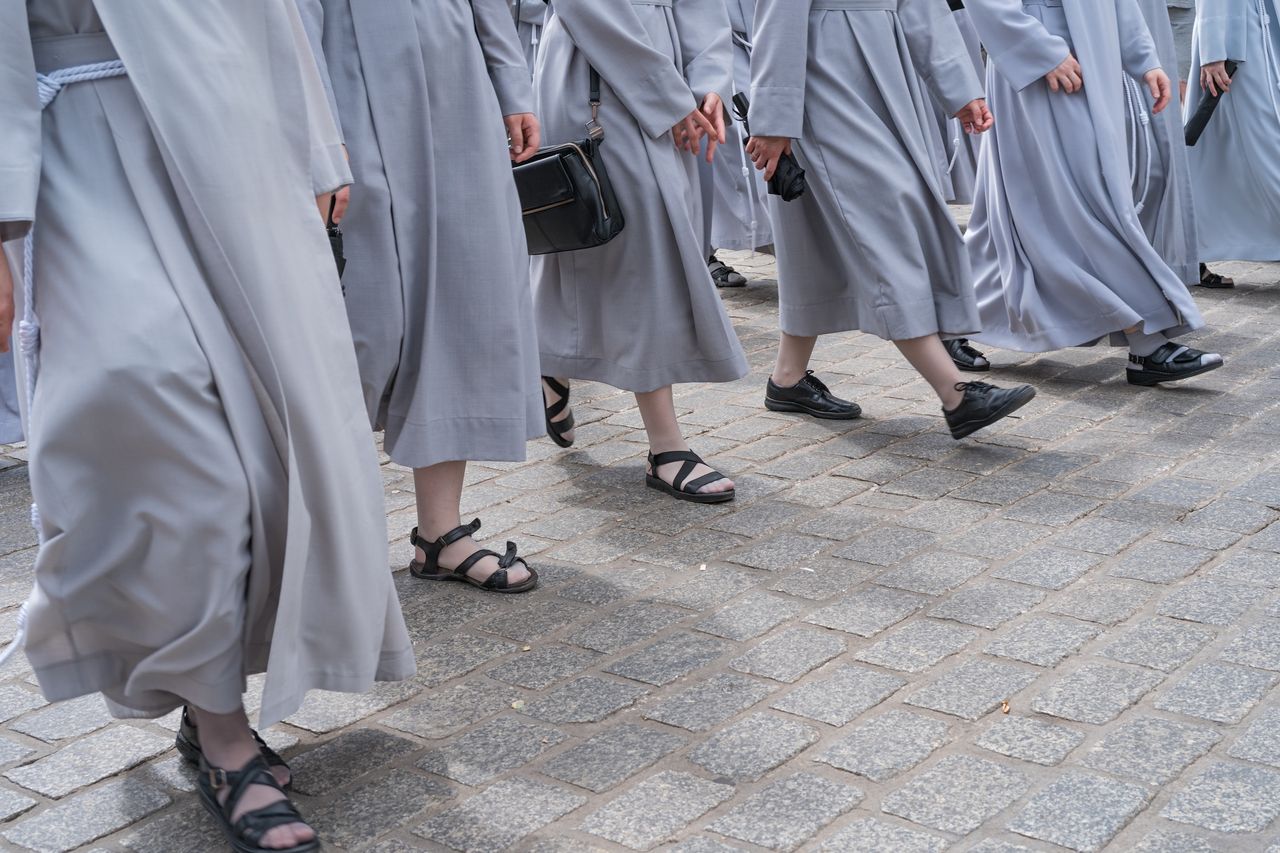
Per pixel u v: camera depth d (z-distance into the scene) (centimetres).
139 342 208
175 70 215
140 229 216
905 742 262
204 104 216
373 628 240
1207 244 675
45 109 218
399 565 371
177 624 219
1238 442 438
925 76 459
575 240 387
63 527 214
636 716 279
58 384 210
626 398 534
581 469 447
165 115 214
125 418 209
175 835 245
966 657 298
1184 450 434
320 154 248
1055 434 459
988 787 245
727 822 238
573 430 466
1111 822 231
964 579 341
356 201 318
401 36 319
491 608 338
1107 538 362
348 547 232
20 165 207
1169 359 505
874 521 386
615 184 404
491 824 242
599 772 258
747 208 712
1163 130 568
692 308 410
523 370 340
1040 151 507
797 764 257
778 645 309
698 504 409
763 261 816
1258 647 295
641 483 430
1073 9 502
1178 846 224
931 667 294
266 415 222
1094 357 561
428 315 329
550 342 432
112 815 252
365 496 239
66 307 211
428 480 353
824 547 368
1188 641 299
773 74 440
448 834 239
